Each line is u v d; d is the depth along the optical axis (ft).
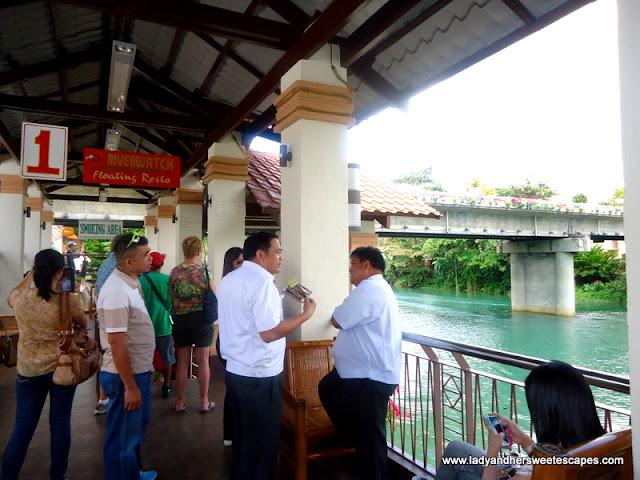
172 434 12.76
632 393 4.73
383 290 9.11
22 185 27.68
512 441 5.56
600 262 101.04
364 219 24.79
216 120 20.84
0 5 14.37
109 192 45.42
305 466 9.37
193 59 18.80
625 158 4.80
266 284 8.41
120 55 13.97
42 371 8.81
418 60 13.25
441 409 9.77
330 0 12.00
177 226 28.81
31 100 17.93
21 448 8.75
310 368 11.00
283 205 12.80
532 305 77.51
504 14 10.70
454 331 57.41
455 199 58.18
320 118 12.03
